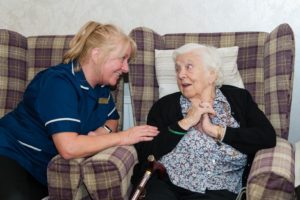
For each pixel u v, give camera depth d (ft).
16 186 4.64
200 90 5.10
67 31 7.68
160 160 5.09
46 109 4.61
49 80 4.76
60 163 4.46
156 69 6.12
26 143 5.06
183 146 4.98
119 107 6.39
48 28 7.73
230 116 5.15
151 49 6.24
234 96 5.31
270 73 5.62
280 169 4.16
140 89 6.16
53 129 4.52
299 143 5.62
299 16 6.80
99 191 4.46
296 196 4.27
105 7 7.44
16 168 4.87
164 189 4.81
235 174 5.05
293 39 5.55
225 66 5.80
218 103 5.19
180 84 5.16
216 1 7.04
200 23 7.18
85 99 5.06
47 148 5.06
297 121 7.17
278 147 4.87
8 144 5.04
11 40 6.54
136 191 4.44
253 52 5.98
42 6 7.64
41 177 5.09
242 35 6.11
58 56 6.53
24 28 7.81
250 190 4.20
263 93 5.82
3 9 7.80
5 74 6.44
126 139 4.93
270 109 5.52
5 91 6.41
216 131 4.87
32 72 6.61
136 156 5.07
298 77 6.97
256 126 5.02
